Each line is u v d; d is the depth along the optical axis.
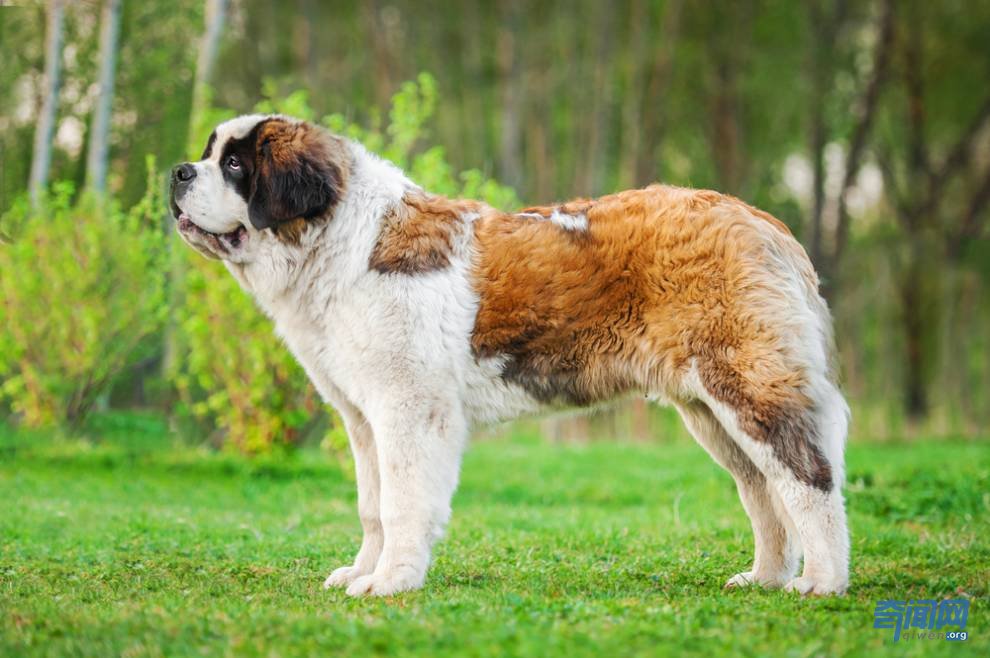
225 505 11.05
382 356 6.28
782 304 6.00
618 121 29.38
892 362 29.27
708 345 6.05
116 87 17.86
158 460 13.41
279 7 31.59
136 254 14.30
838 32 26.31
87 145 18.14
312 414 13.87
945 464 13.97
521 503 11.93
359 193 6.49
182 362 15.30
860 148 26.02
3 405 16.67
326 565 7.41
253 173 6.50
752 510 6.64
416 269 6.32
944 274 28.14
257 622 5.13
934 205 28.34
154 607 5.67
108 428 15.73
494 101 29.23
